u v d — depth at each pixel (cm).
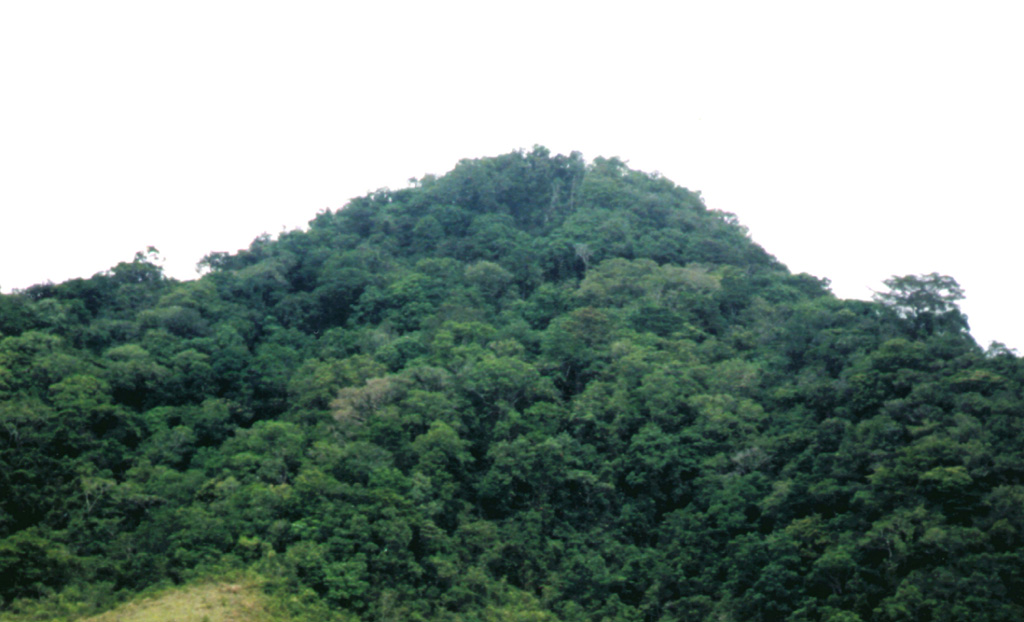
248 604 7762
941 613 7562
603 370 10812
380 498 8681
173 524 8612
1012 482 8594
